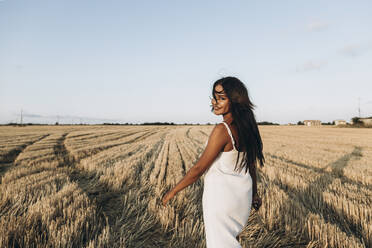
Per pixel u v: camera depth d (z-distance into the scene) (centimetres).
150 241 279
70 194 415
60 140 1834
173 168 711
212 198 141
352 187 469
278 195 388
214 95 152
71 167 747
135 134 2908
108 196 451
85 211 325
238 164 147
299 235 287
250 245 261
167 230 306
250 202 152
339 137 2339
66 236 254
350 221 317
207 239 141
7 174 595
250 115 149
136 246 266
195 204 389
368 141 1806
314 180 523
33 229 282
